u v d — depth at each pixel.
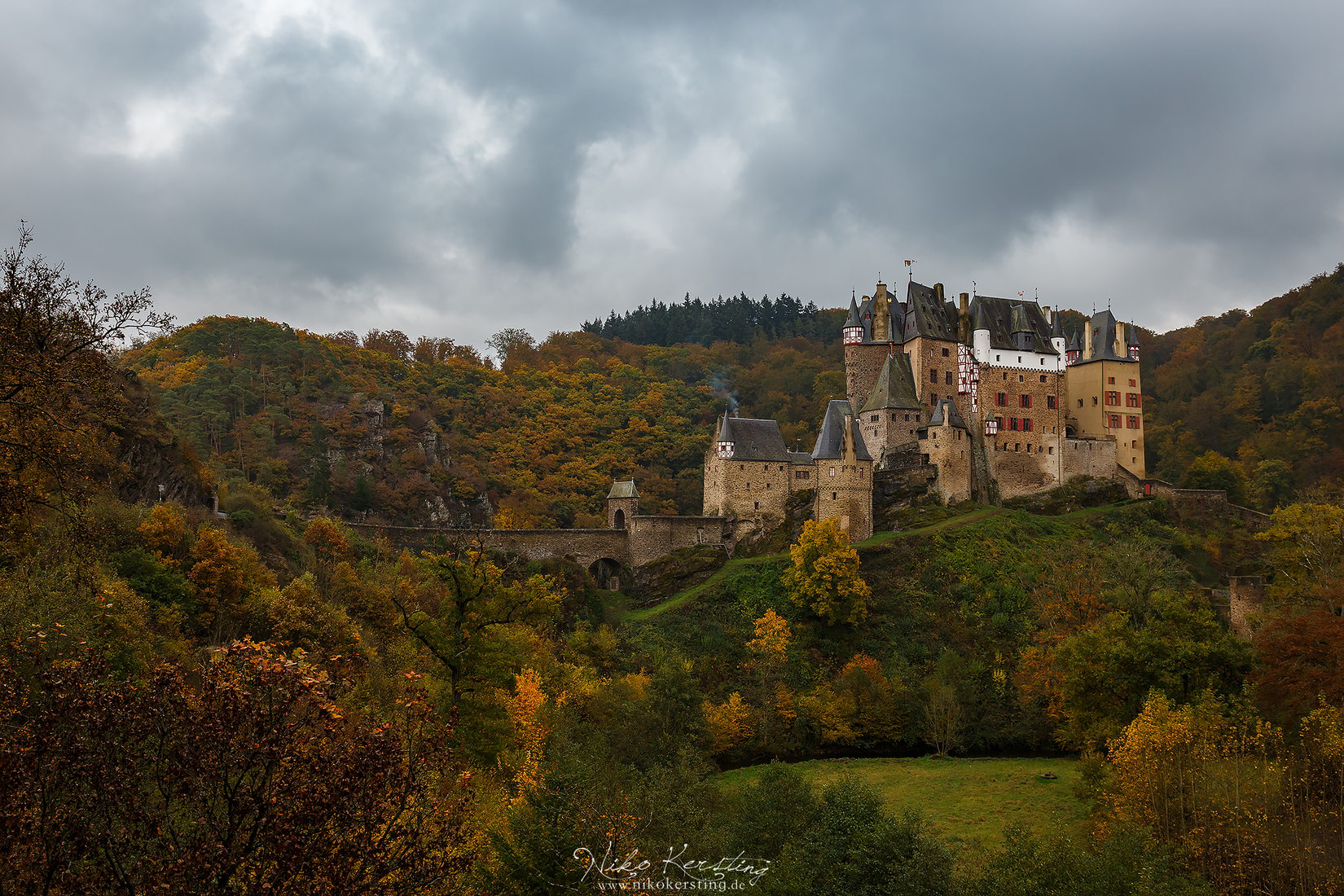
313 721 20.11
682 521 118.00
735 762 84.81
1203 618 64.81
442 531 106.50
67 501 31.98
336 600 74.81
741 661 99.12
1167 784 46.03
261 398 161.25
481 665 45.59
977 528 115.25
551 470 177.75
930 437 124.62
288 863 17.98
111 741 18.70
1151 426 178.88
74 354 28.91
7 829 17.27
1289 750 48.19
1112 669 63.84
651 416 198.00
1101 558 105.81
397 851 20.38
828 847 43.88
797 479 122.19
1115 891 40.31
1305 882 39.34
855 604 102.88
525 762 47.62
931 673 97.44
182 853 18.14
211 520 79.12
